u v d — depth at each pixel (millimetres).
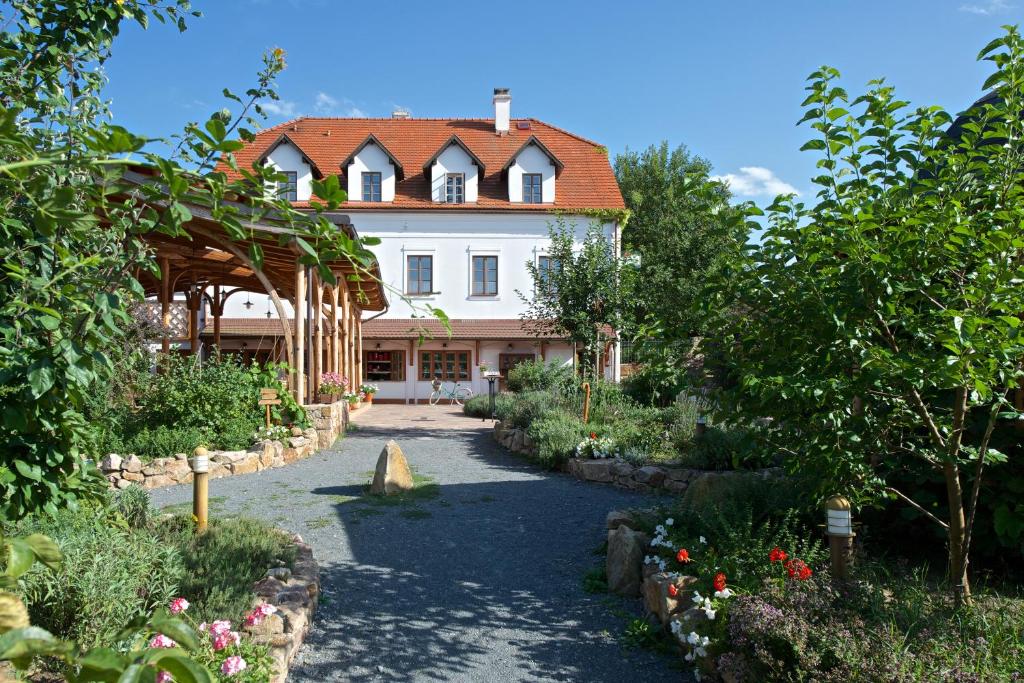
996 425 5090
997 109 3930
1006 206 3881
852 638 3598
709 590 4719
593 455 11195
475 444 14578
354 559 6586
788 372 3982
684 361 4625
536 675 4363
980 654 3572
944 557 5656
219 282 20000
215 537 5875
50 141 2816
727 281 4266
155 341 14133
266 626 4340
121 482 9438
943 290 3811
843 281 3891
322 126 30125
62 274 2072
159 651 1110
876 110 4062
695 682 4277
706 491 6402
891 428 4441
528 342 27172
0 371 2082
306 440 12141
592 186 28484
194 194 1792
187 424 10734
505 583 6020
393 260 27016
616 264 18172
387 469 9383
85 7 3162
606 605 5512
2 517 2492
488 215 27172
